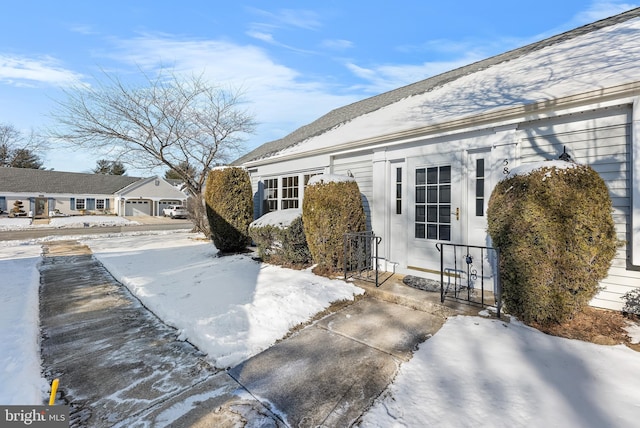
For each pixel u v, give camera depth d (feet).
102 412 6.61
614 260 10.87
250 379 7.82
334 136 22.76
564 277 9.49
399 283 14.90
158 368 8.41
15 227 59.00
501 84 16.74
